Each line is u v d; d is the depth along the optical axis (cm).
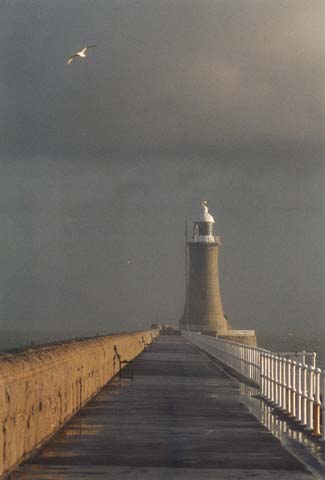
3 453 1730
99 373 3991
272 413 3125
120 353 5584
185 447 2230
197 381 4712
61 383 2575
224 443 2317
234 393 3978
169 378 4906
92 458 2027
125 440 2334
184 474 1844
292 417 2956
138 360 6981
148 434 2464
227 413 3084
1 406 1700
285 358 3394
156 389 4100
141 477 1800
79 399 3100
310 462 2020
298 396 2859
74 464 1942
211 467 1936
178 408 3222
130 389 4078
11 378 1803
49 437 2325
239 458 2067
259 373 4266
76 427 2595
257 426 2706
